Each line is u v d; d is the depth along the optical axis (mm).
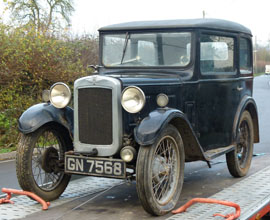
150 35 5500
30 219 4125
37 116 4688
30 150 4688
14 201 4773
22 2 15352
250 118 6484
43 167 4887
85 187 5480
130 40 5602
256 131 6668
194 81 5273
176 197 4578
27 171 4652
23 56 10555
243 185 5070
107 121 4469
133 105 4281
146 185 4172
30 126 4621
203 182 5953
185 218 3924
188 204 4227
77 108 4613
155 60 5453
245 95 6457
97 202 4820
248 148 6449
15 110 10508
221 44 5793
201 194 5270
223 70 5855
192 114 5289
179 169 4652
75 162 4551
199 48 5336
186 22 5445
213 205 4324
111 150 4469
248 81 6559
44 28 12422
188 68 5297
